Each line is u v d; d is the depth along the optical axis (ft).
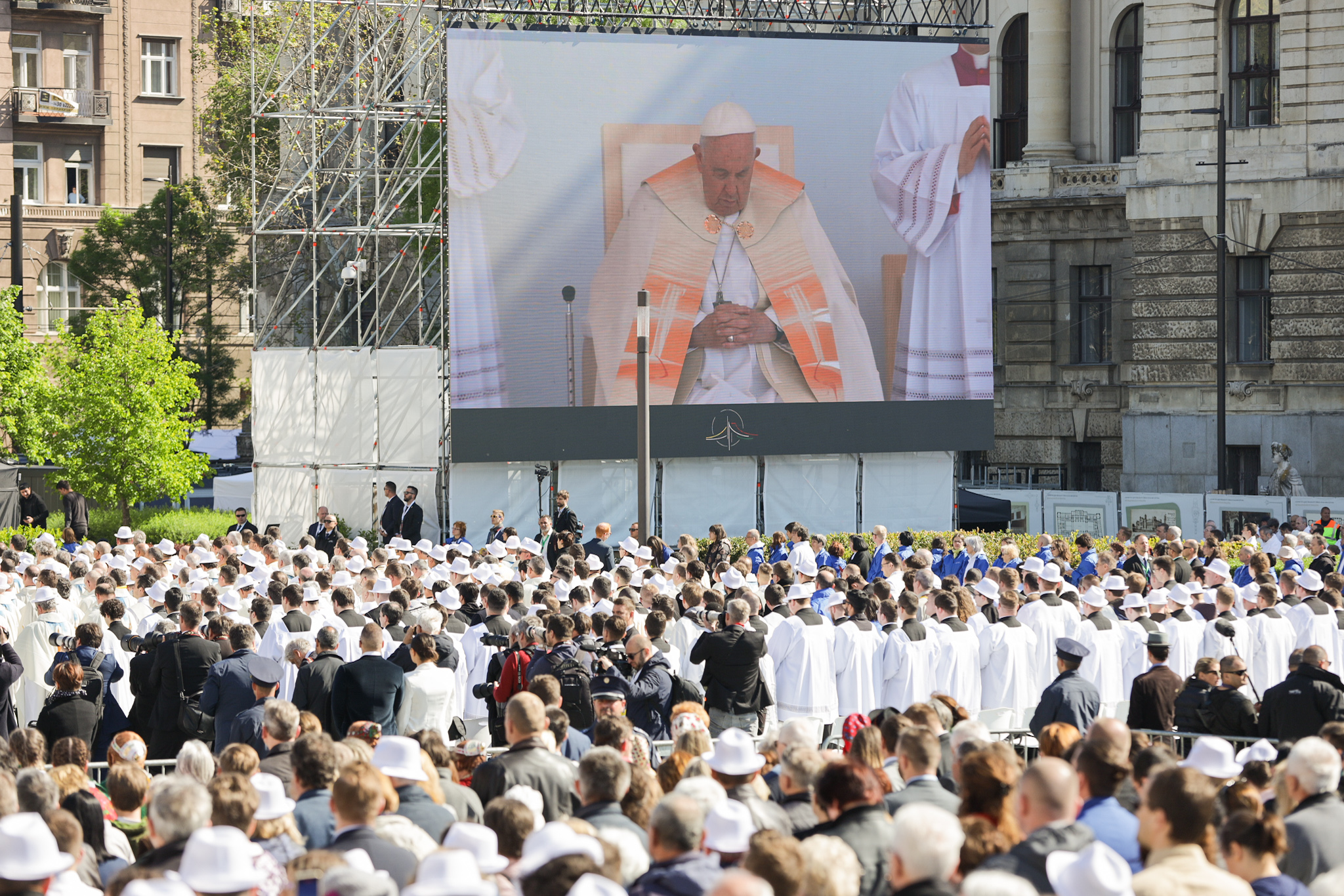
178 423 435.94
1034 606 192.13
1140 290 513.04
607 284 359.46
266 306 501.15
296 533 378.12
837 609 191.52
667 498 370.94
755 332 369.91
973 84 385.70
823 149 374.43
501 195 352.69
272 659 147.02
